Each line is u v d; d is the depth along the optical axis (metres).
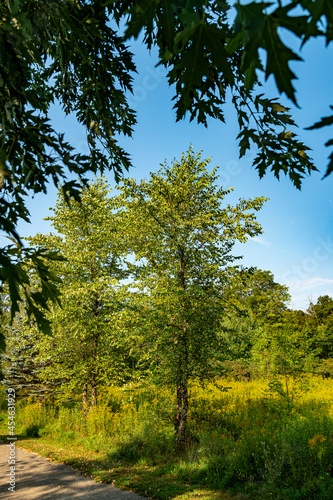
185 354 7.20
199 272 7.62
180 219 7.74
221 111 2.19
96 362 10.09
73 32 2.28
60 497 4.96
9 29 1.84
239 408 8.68
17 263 1.72
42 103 3.08
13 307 1.59
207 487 5.10
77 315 10.21
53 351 10.38
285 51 0.69
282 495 4.39
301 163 2.16
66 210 10.81
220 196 8.20
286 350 9.52
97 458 7.07
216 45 0.78
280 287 27.80
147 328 7.20
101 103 2.95
